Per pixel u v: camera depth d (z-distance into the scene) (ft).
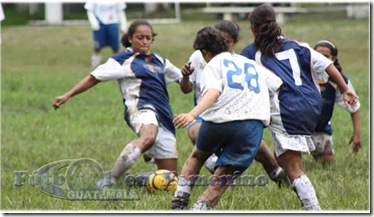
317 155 62.18
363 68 118.21
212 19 186.39
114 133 76.48
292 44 46.91
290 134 45.60
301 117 45.55
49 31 164.66
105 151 67.31
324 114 61.05
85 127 80.12
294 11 173.68
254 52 47.21
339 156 64.75
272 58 46.57
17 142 72.54
